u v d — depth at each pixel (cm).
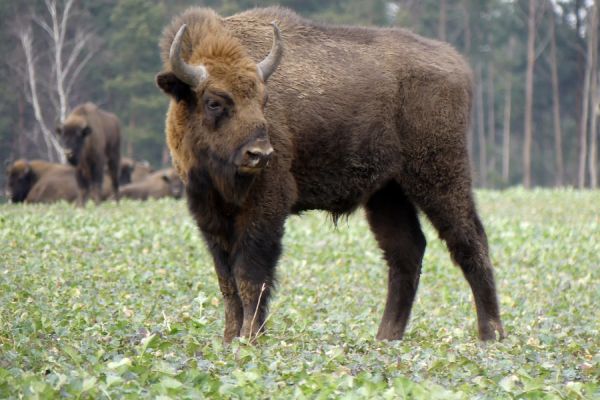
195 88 1961
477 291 2311
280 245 2053
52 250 3128
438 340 2162
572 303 2819
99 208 5331
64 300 2280
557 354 1944
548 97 15862
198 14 2109
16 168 6856
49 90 11688
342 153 2222
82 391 1345
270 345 1881
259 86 1962
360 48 2305
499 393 1549
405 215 2386
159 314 2206
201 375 1500
